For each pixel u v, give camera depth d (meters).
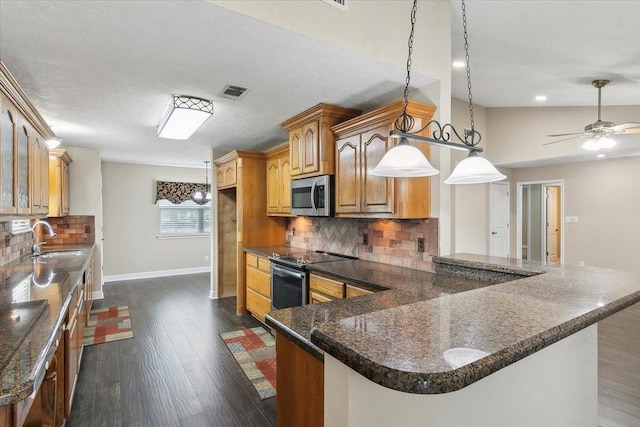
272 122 3.77
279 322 1.53
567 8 2.55
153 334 3.82
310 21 1.94
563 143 5.50
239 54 2.13
